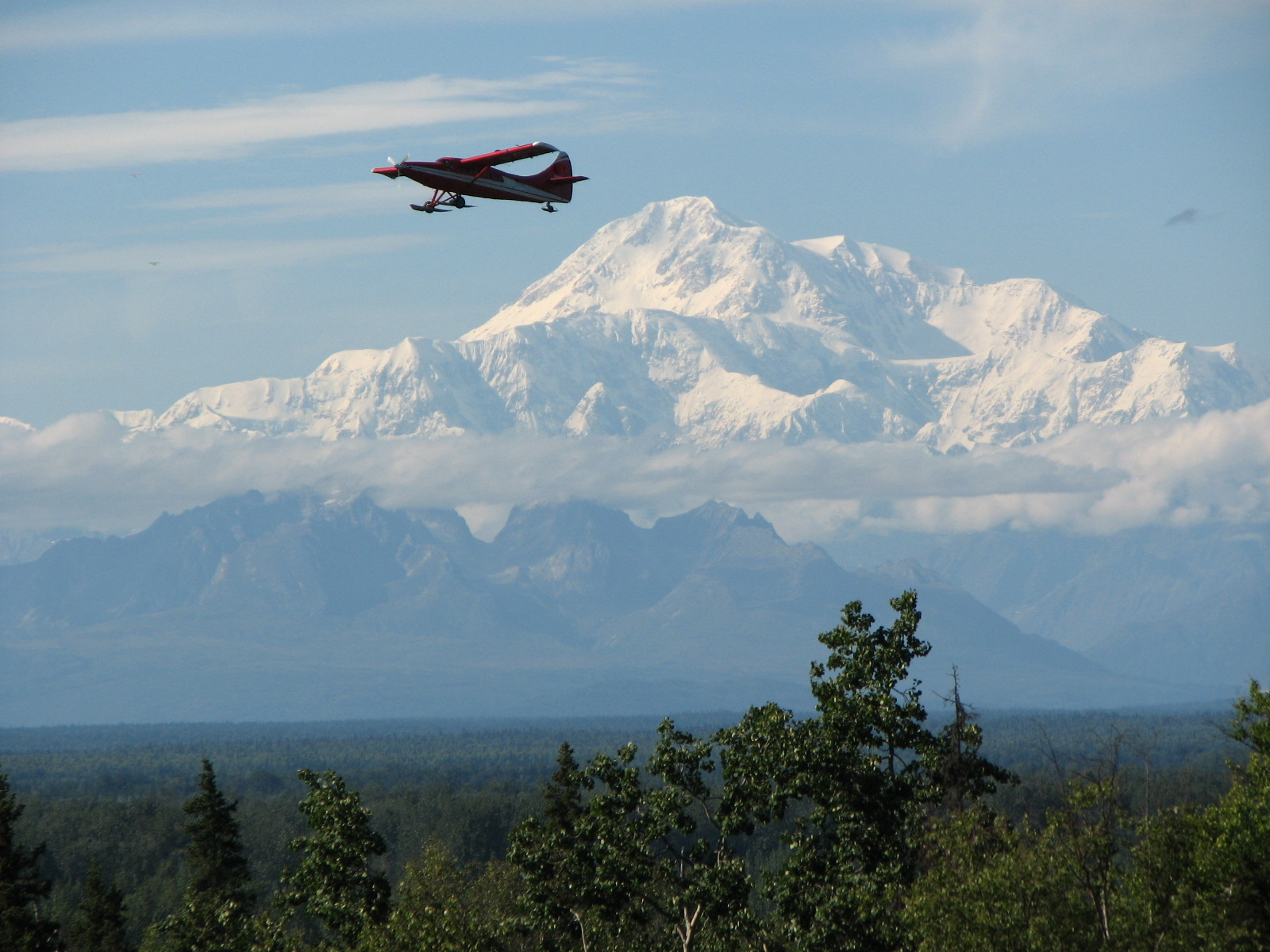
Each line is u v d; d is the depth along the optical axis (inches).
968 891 6835.6
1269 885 6963.6
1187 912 6820.9
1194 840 7180.1
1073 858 6958.7
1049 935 6628.9
